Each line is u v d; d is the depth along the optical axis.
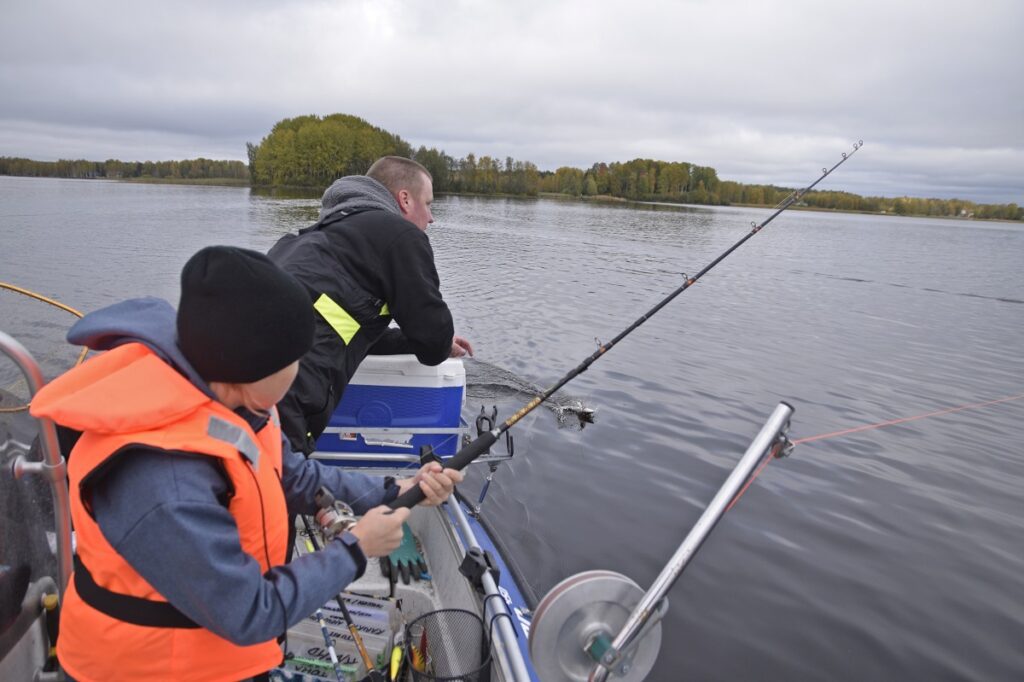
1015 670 3.38
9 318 3.47
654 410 6.50
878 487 5.27
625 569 4.02
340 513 1.46
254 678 1.35
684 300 12.87
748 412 6.64
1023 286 18.61
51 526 1.64
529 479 4.95
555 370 7.55
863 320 12.16
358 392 2.77
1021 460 6.00
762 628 3.58
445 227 26.72
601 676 1.31
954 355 9.88
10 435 1.46
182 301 1.09
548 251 19.72
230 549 1.04
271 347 1.08
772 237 32.72
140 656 1.11
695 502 4.81
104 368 1.06
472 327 9.48
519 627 2.13
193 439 1.05
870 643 3.52
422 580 2.53
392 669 2.00
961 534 4.65
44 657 1.58
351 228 2.43
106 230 17.92
